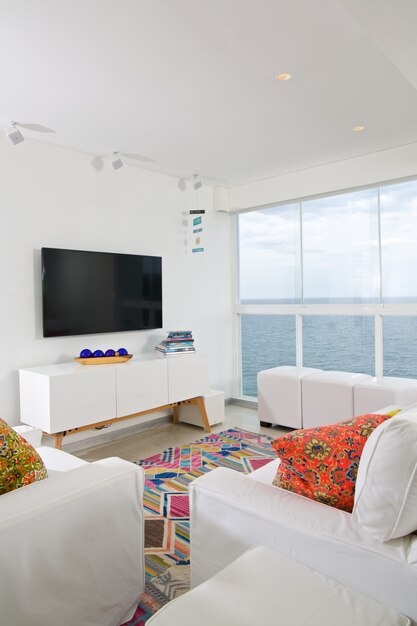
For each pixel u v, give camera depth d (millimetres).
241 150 3844
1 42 2164
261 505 1456
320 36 2168
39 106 2922
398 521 1192
